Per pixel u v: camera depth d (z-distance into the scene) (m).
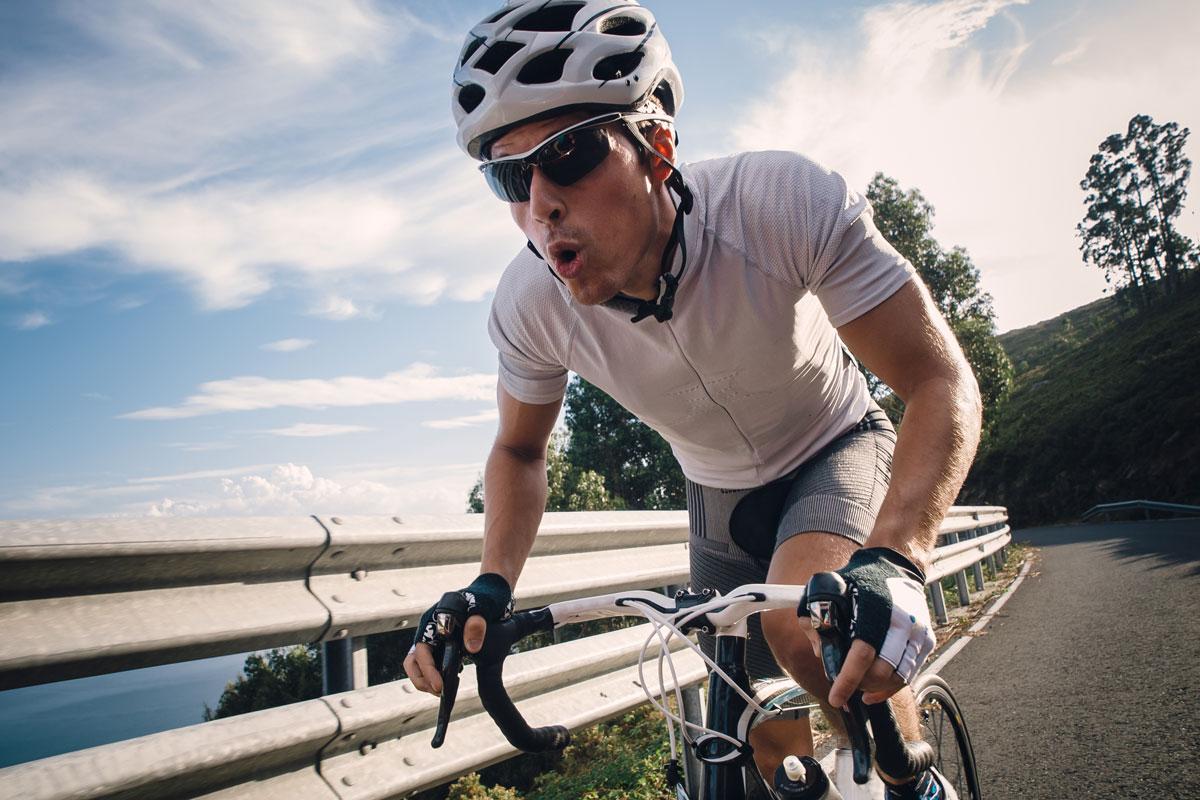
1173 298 68.69
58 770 1.36
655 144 1.55
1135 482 35.97
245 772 1.68
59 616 1.46
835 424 2.04
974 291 36.31
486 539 1.86
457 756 2.12
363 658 2.03
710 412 1.92
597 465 28.50
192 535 1.63
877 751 1.06
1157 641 5.03
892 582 1.05
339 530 1.93
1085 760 3.04
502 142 1.50
